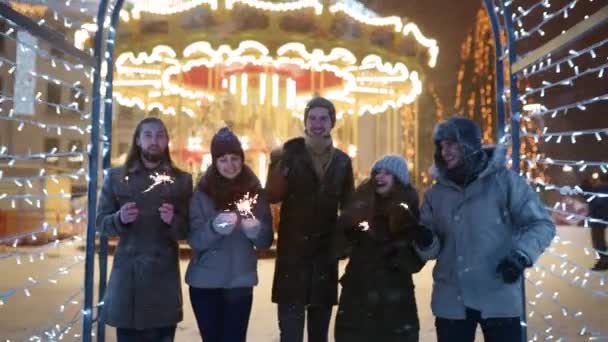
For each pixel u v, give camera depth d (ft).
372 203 11.59
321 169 13.73
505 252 10.18
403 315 11.41
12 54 67.62
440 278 10.62
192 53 37.27
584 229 61.21
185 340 17.10
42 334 17.30
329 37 32.94
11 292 12.15
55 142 85.35
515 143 13.88
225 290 12.20
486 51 84.53
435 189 11.02
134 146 12.05
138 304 11.43
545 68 13.15
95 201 13.35
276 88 42.29
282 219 13.74
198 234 11.84
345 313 11.67
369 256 11.58
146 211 11.71
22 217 48.39
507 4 13.96
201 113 46.32
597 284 29.04
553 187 14.66
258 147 41.52
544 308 22.82
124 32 33.06
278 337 17.63
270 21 32.45
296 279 13.37
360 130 79.20
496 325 10.18
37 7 14.25
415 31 35.35
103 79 14.75
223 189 12.16
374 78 45.09
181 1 33.19
